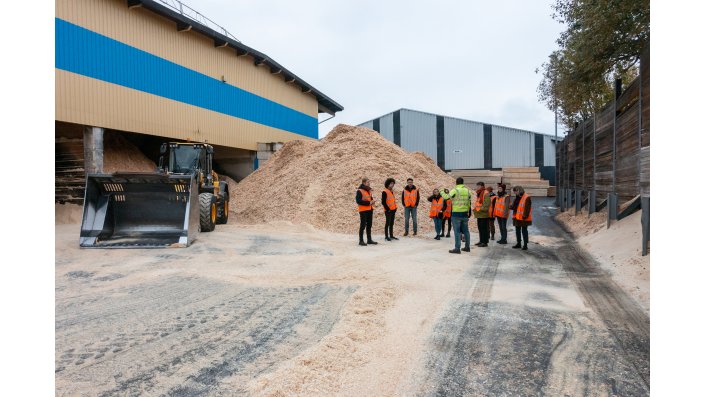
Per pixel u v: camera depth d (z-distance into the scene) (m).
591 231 11.54
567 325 4.55
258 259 8.38
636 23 11.55
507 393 3.13
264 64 26.00
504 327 4.51
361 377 3.38
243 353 3.81
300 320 4.72
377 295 5.68
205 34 20.64
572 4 14.57
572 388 3.19
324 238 11.70
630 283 6.16
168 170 13.09
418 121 38.53
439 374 3.44
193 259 8.34
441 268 7.61
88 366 3.54
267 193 18.23
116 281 6.52
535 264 8.01
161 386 3.20
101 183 10.11
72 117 14.29
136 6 16.55
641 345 3.98
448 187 17.97
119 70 16.14
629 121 9.62
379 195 14.48
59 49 13.89
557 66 16.30
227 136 22.86
